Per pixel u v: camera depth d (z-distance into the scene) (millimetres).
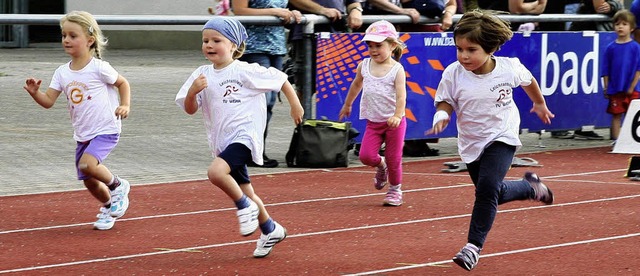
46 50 49344
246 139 11133
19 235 12375
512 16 21391
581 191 15617
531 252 11453
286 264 10930
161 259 11148
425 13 20141
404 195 15312
